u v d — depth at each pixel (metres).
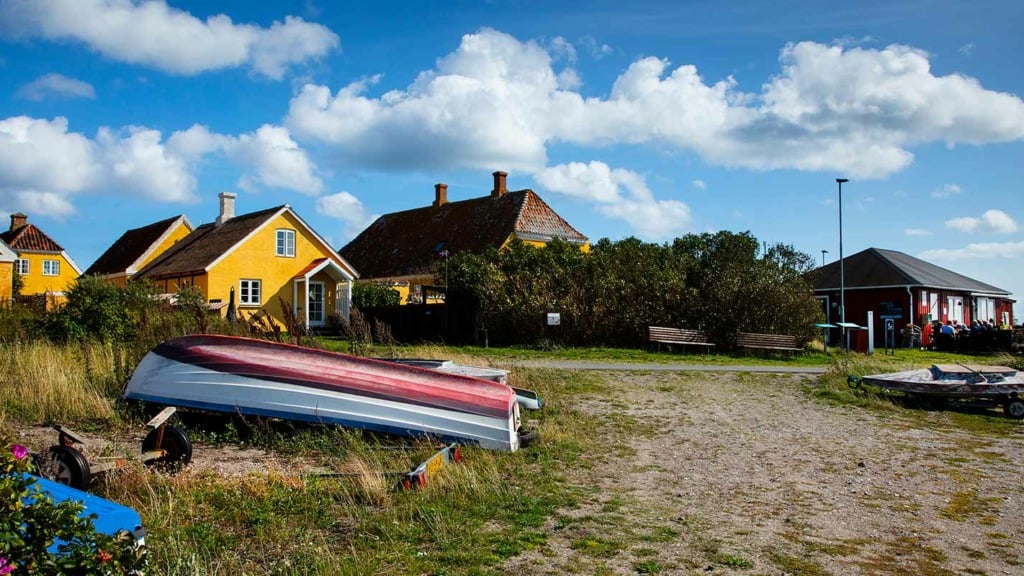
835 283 40.47
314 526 6.71
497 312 26.27
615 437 11.66
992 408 15.77
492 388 10.36
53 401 11.02
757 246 29.48
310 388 10.13
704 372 19.72
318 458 9.34
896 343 38.09
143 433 10.02
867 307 39.28
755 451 10.97
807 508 8.10
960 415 14.84
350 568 5.70
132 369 12.52
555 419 12.56
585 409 13.92
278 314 32.50
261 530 6.38
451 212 45.34
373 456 9.17
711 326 26.98
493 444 9.98
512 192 42.66
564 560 6.12
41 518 3.46
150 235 46.25
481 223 41.72
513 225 39.22
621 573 5.88
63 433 6.98
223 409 10.20
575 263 28.70
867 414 14.62
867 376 16.53
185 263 33.41
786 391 17.20
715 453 10.77
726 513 7.77
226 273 31.31
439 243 42.97
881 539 7.12
